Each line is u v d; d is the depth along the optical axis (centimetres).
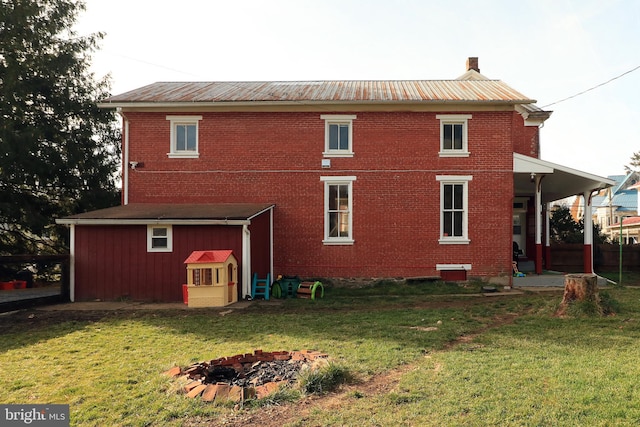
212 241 1274
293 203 1518
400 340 733
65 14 1852
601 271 1998
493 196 1484
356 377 549
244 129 1530
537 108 1939
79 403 480
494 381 512
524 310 1010
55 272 1953
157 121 1534
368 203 1507
